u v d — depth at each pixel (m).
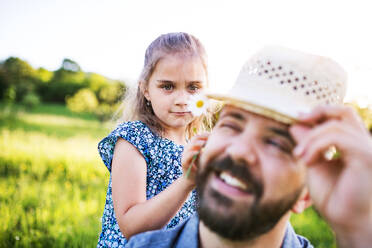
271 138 0.87
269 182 0.85
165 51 1.64
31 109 23.97
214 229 0.89
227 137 0.91
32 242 3.34
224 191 0.88
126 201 1.46
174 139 1.76
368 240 0.72
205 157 0.93
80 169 6.63
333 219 0.75
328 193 0.78
